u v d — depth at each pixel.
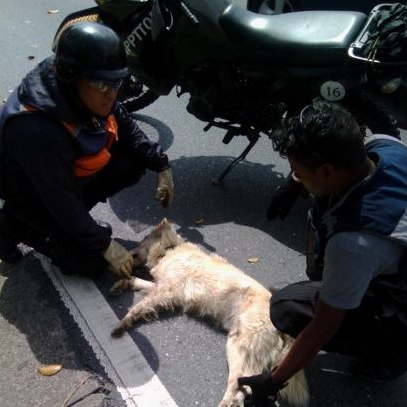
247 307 2.65
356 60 2.84
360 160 1.74
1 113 2.52
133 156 3.20
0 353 2.65
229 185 3.91
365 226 1.74
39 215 2.79
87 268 2.95
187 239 3.43
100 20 3.61
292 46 3.00
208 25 3.20
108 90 2.34
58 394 2.45
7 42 5.96
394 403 2.45
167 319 2.87
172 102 4.99
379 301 2.08
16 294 2.97
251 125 3.52
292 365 2.01
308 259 2.54
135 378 2.53
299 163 1.75
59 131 2.44
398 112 2.92
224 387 2.52
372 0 4.84
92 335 2.74
